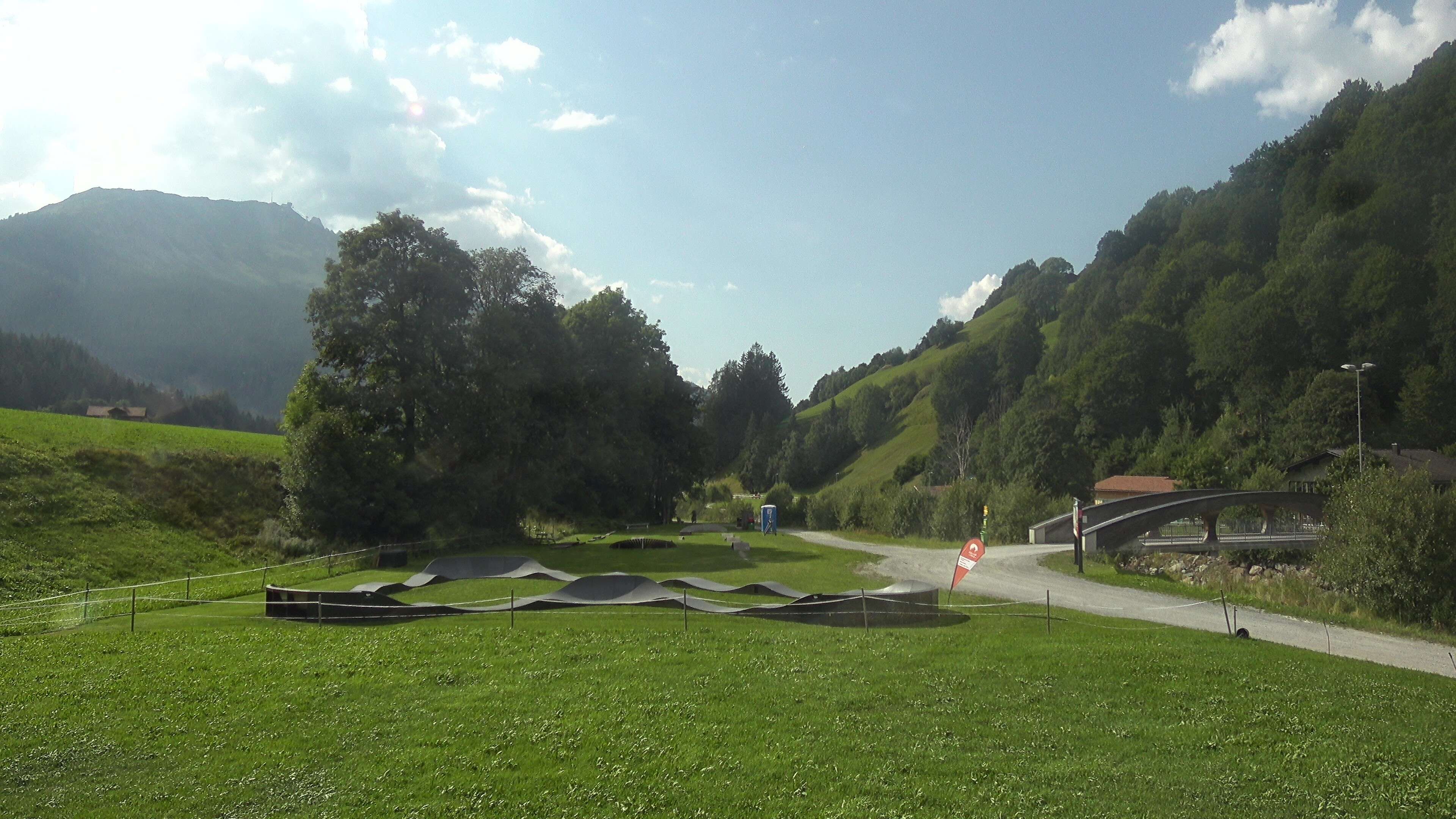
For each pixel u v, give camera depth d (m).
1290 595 36.41
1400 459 68.31
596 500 80.88
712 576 38.00
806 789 11.16
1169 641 21.66
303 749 12.96
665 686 16.14
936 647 19.97
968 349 153.00
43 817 10.64
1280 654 20.23
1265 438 88.69
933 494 78.62
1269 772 11.91
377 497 50.06
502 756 12.48
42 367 177.00
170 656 19.19
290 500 49.59
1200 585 39.59
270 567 38.41
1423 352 81.75
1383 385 84.44
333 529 48.97
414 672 17.36
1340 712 15.04
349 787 11.45
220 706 15.13
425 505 53.50
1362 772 11.95
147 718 14.48
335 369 54.59
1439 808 10.70
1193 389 106.44
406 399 52.94
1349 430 79.69
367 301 53.66
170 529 44.34
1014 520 60.53
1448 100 95.19
